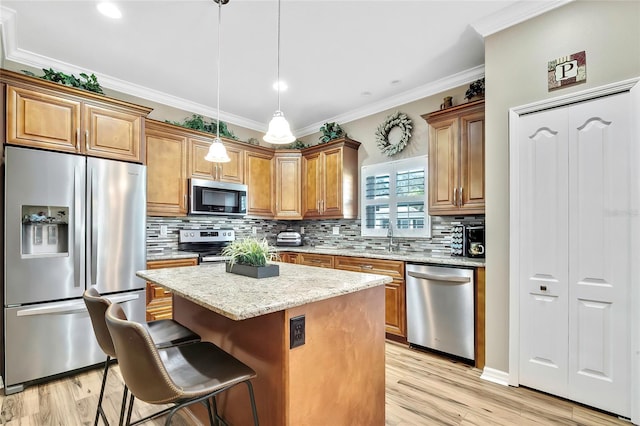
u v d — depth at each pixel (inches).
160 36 97.7
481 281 97.5
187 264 128.3
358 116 162.6
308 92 140.2
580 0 77.6
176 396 39.6
